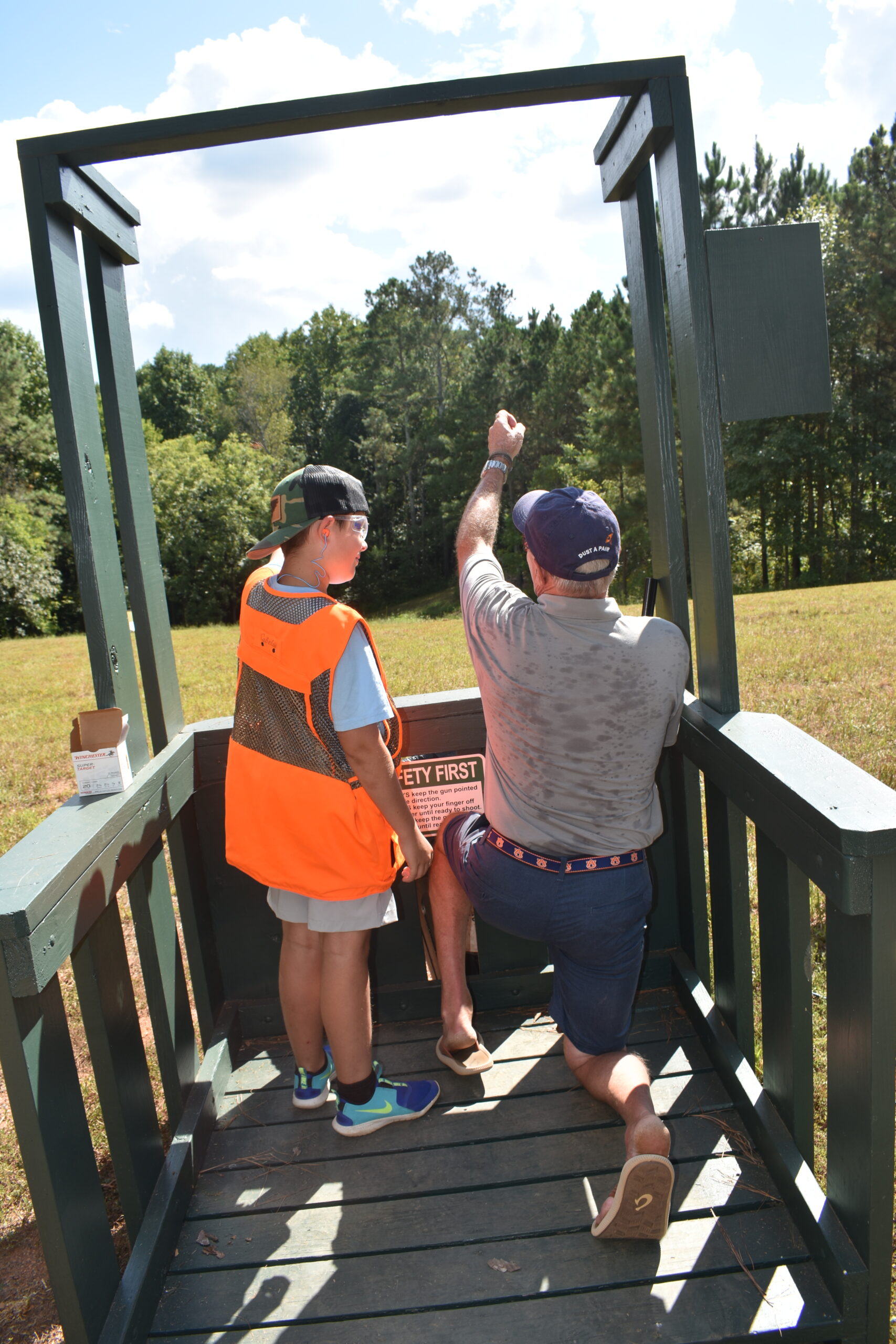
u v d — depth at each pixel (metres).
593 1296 1.65
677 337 2.03
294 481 1.83
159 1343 1.64
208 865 2.45
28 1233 2.20
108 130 1.81
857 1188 1.55
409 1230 1.83
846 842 1.36
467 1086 2.24
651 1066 2.25
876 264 29.84
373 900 1.92
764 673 8.25
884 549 32.56
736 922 2.10
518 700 1.68
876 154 29.50
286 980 2.06
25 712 10.27
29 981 1.30
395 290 50.03
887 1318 1.57
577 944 1.75
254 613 1.87
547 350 42.44
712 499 1.98
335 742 1.81
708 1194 1.84
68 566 38.09
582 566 1.64
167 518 43.62
